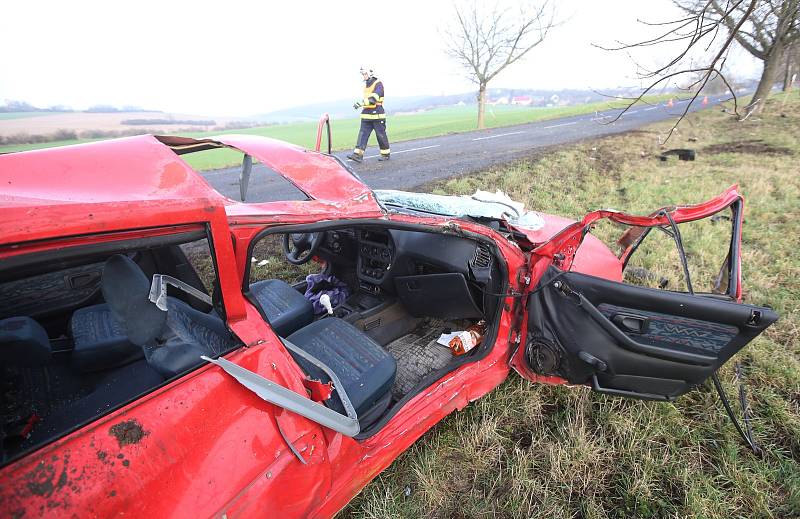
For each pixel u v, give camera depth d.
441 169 10.05
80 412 1.76
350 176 2.33
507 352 2.93
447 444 2.66
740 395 2.98
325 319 2.57
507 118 28.84
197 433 1.28
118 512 1.09
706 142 14.81
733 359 3.40
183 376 1.34
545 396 3.09
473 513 2.27
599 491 2.43
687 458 2.63
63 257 1.07
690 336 2.34
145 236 1.23
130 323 1.28
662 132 17.00
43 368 1.91
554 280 2.59
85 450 1.10
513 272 2.79
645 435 2.71
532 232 3.42
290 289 3.01
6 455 1.49
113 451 1.13
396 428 2.19
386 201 3.00
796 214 6.86
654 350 2.39
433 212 3.04
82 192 1.26
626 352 2.44
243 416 1.39
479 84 21.72
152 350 1.52
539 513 2.27
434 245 3.03
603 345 2.46
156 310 1.35
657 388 2.57
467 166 10.40
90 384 2.01
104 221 1.11
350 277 3.88
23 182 1.25
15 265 1.00
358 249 3.57
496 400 2.97
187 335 1.59
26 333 1.74
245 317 1.57
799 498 2.34
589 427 2.82
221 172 10.48
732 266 2.70
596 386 2.59
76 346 1.95
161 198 1.31
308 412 1.54
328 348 2.33
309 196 2.04
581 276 2.47
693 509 2.27
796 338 3.70
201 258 4.73
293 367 1.62
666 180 9.31
